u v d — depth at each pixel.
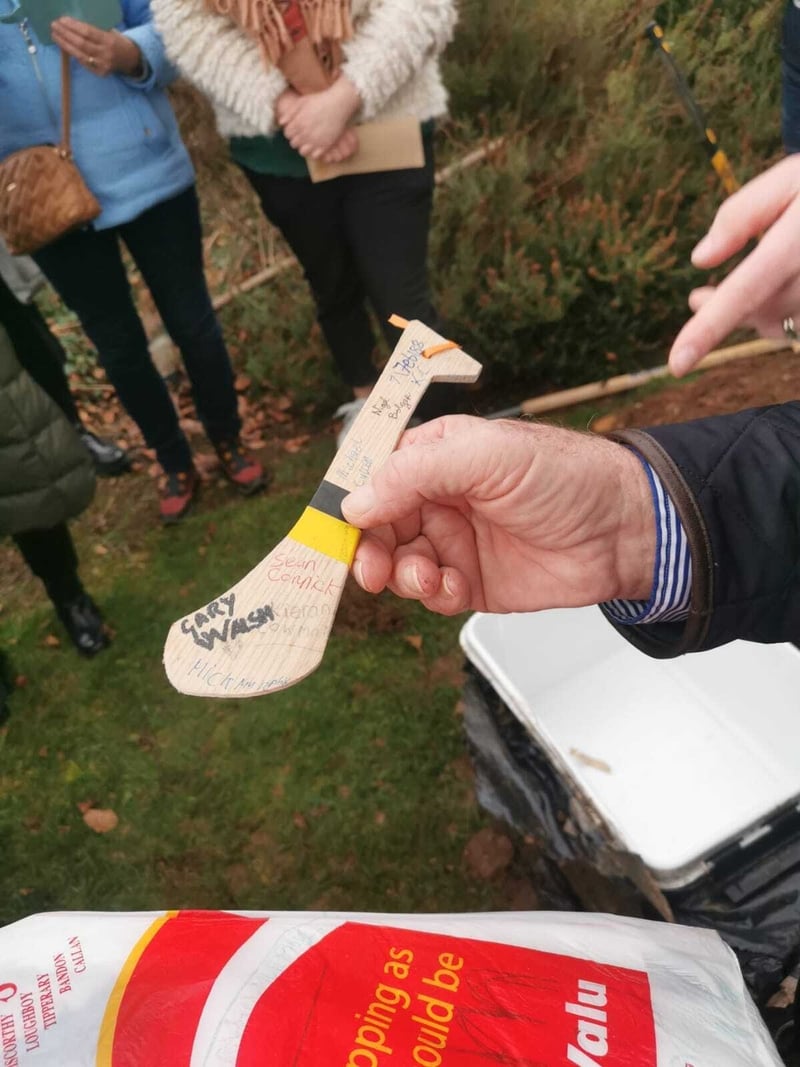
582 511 0.73
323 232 1.92
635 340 2.60
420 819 1.64
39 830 1.74
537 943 0.74
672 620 0.78
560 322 2.51
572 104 2.68
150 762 1.82
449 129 2.78
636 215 2.57
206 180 3.20
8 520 1.59
